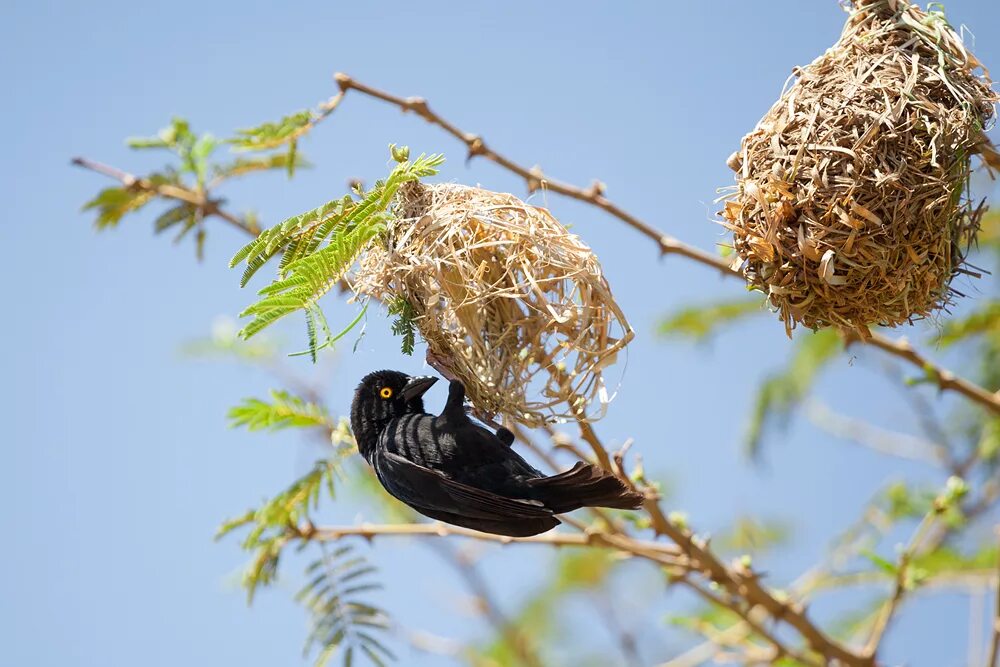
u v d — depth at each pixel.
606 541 12.19
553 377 10.58
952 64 10.01
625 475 11.09
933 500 13.20
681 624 13.48
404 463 10.55
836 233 9.62
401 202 10.52
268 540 12.14
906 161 9.62
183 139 13.11
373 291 10.59
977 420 15.53
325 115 11.84
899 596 11.95
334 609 12.03
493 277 10.49
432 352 11.11
